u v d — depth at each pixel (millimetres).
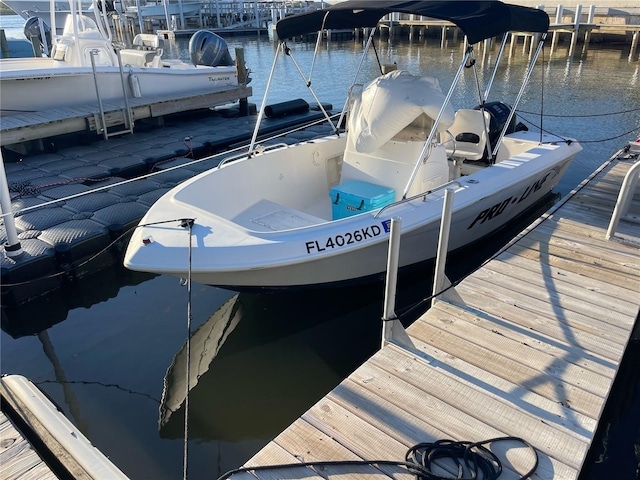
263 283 3807
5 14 69750
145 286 5082
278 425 3373
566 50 24016
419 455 2266
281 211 4629
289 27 4715
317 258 3654
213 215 3818
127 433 3277
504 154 6129
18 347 4188
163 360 3990
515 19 4195
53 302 4812
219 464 3045
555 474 2193
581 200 5434
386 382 2750
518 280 3816
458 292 3617
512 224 5977
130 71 9648
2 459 2418
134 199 5961
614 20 22406
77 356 4039
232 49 27812
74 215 5484
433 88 4516
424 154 4250
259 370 3904
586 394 2666
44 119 8016
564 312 3395
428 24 27281
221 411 3490
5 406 2852
